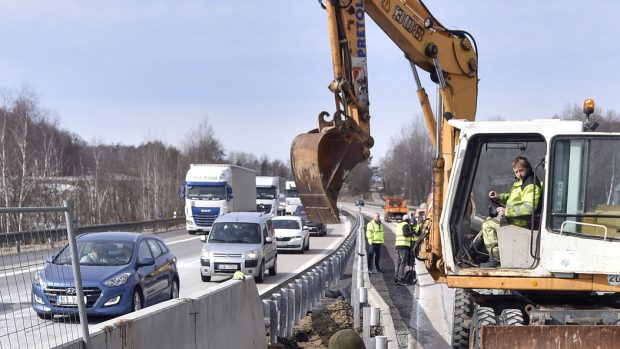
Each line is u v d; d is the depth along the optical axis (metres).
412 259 21.56
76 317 5.78
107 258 13.02
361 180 150.62
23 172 40.66
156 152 69.25
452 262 8.41
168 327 7.15
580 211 7.97
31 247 5.59
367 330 11.34
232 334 9.04
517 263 8.27
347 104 9.71
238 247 19.89
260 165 161.50
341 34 9.85
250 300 10.07
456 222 8.62
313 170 9.16
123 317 6.51
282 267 24.88
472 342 8.62
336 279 21.98
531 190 8.27
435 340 12.84
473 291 9.45
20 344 5.39
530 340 7.45
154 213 59.66
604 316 7.98
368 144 9.56
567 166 8.06
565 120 8.15
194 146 102.31
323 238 43.50
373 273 24.95
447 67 10.97
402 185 130.00
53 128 63.00
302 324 14.34
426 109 11.01
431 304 17.31
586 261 7.89
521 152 8.61
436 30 10.95
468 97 11.09
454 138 9.48
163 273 14.19
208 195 40.56
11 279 5.37
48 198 42.09
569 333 7.44
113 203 52.56
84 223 44.00
